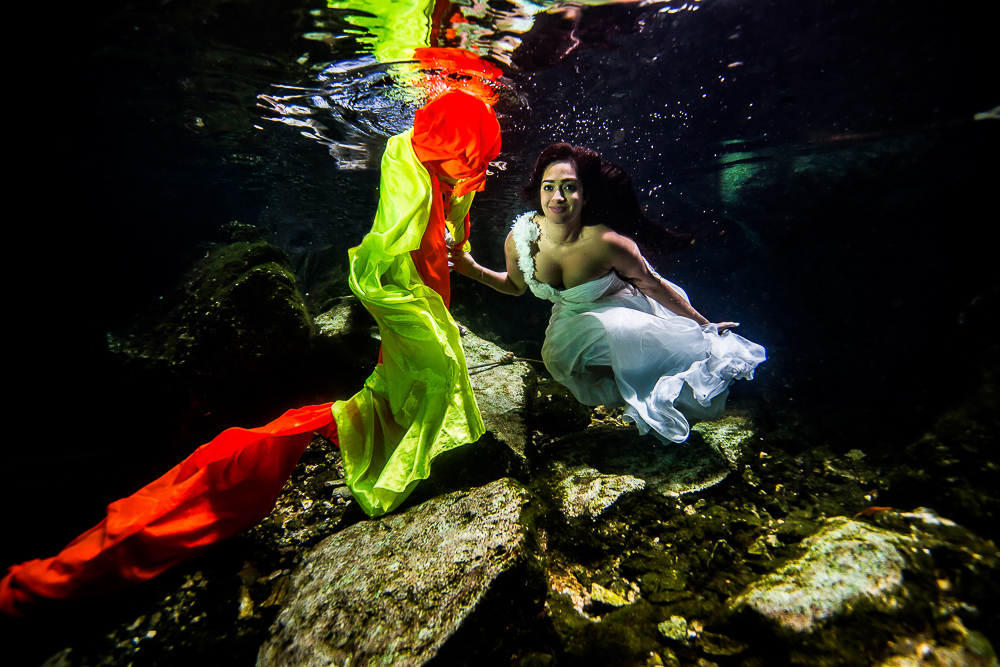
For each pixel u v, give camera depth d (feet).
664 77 15.15
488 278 10.96
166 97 16.79
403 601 5.40
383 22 12.01
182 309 10.48
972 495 6.93
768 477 9.30
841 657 4.68
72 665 5.42
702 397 9.16
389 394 7.38
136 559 6.19
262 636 5.68
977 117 16.81
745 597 5.52
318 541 7.50
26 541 8.66
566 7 11.64
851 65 14.74
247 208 31.96
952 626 4.90
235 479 6.99
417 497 8.18
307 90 15.83
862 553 5.64
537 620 5.74
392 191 6.88
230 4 11.42
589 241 9.42
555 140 18.97
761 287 22.41
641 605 6.09
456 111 6.84
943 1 12.13
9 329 16.80
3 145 18.76
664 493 8.50
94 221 23.21
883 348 15.76
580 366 10.50
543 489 8.26
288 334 10.41
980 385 8.60
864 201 20.10
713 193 23.89
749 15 12.68
